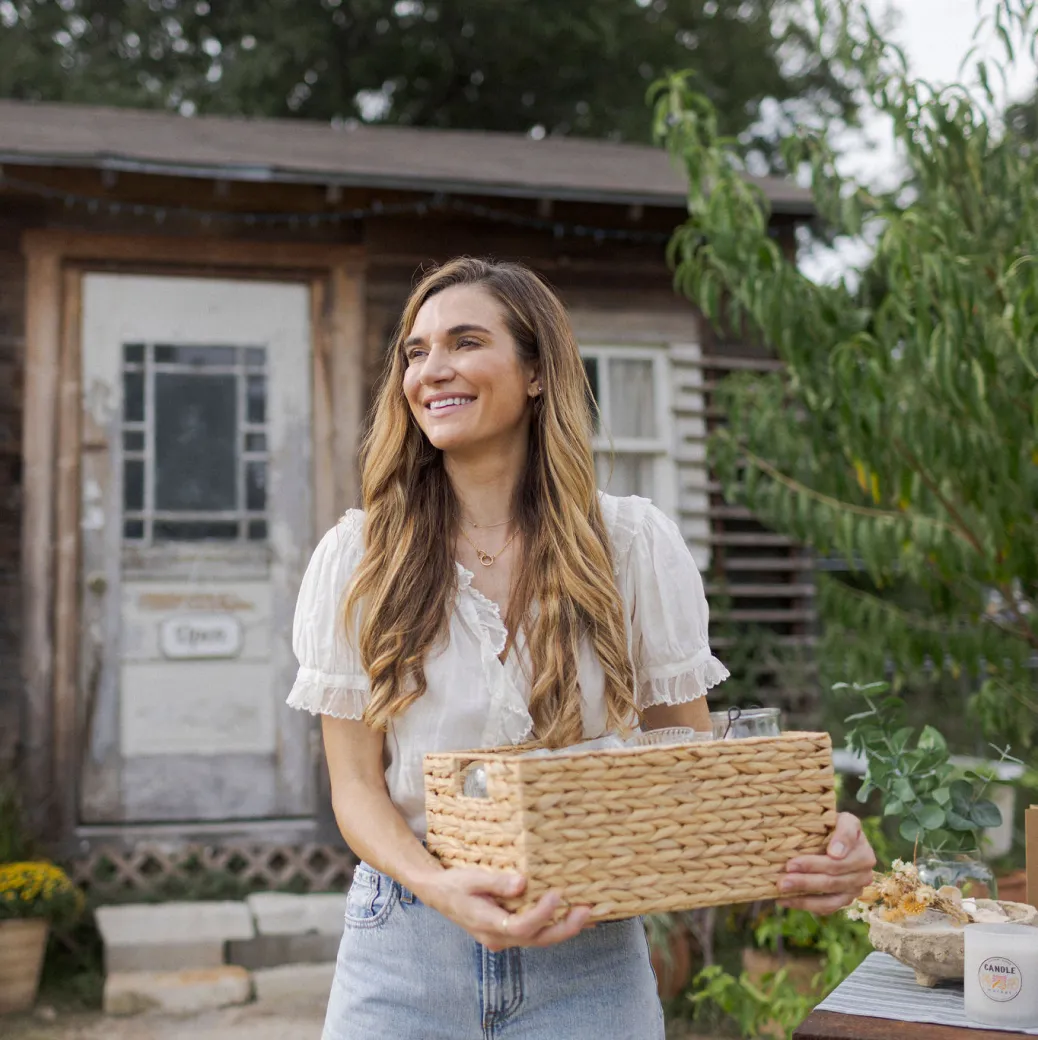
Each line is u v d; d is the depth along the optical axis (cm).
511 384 172
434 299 174
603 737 159
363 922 167
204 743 607
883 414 376
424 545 170
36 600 592
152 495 613
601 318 670
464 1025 162
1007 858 470
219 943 531
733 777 143
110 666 601
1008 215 365
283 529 625
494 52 1502
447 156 708
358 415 632
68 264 612
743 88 1570
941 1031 151
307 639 171
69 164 572
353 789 168
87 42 1487
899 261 344
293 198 626
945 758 223
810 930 391
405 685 164
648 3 1534
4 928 495
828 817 148
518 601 169
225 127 746
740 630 684
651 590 175
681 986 489
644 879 137
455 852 148
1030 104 381
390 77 1528
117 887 575
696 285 436
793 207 654
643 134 1475
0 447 596
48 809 583
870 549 405
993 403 354
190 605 612
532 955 160
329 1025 169
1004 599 418
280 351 633
